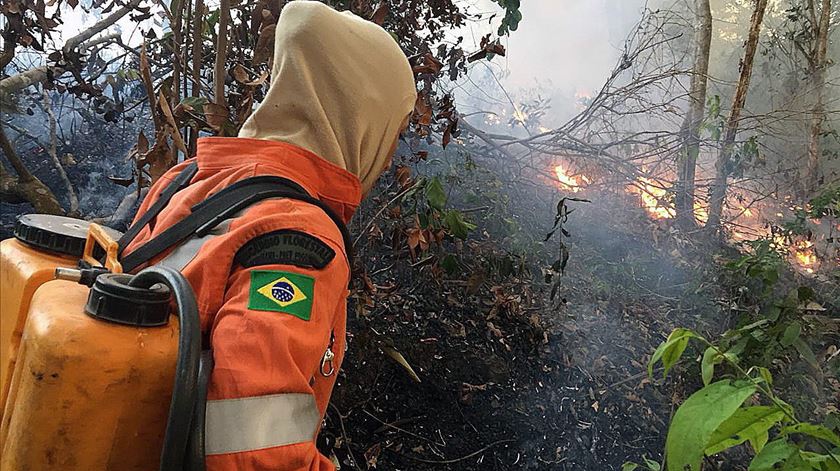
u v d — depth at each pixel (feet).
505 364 10.60
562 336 12.28
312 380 3.30
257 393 2.48
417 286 11.46
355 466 7.77
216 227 3.11
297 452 2.48
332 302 2.98
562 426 9.95
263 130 3.73
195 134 6.68
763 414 2.66
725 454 10.12
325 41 3.67
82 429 2.49
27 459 2.48
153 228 3.54
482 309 11.78
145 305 2.65
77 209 9.51
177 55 7.11
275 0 6.32
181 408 2.29
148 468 2.67
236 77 6.31
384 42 3.96
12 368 3.13
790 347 11.39
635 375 11.58
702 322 14.49
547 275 12.27
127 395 2.54
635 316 14.16
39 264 3.50
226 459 2.38
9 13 7.81
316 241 2.97
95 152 11.68
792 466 2.55
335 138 3.69
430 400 9.41
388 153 4.12
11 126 10.48
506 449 9.18
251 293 2.74
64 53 9.01
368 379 8.92
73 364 2.43
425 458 8.46
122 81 10.43
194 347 2.37
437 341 10.49
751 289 14.88
